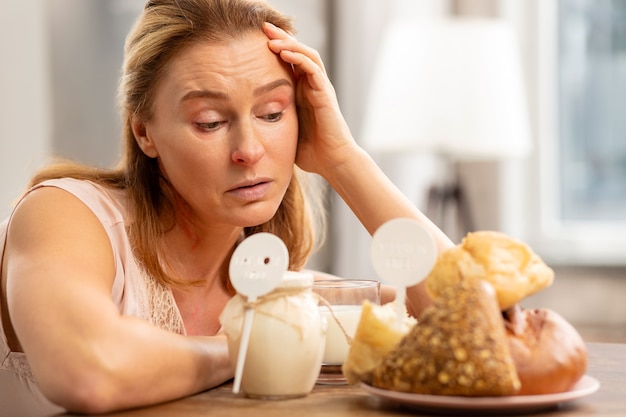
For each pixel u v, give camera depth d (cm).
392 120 375
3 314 165
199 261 176
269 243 131
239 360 128
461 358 114
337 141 172
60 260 142
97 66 430
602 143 464
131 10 431
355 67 434
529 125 464
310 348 132
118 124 431
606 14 463
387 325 125
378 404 127
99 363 126
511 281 121
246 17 157
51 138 423
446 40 372
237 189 156
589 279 445
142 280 166
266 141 156
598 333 421
